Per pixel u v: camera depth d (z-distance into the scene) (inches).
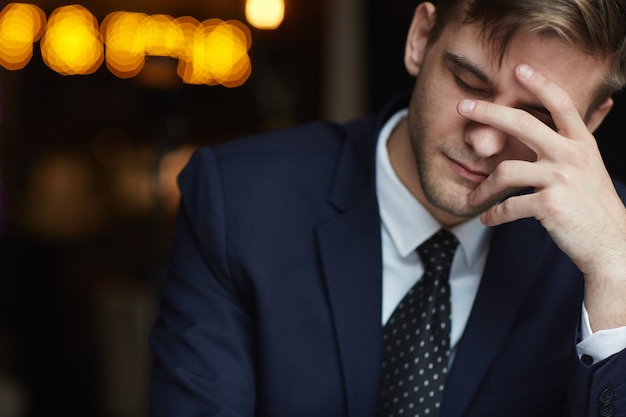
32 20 225.1
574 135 45.3
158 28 217.8
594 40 42.5
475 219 51.1
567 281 53.1
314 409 51.0
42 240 174.6
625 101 87.5
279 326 51.2
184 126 129.8
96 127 221.5
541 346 52.5
